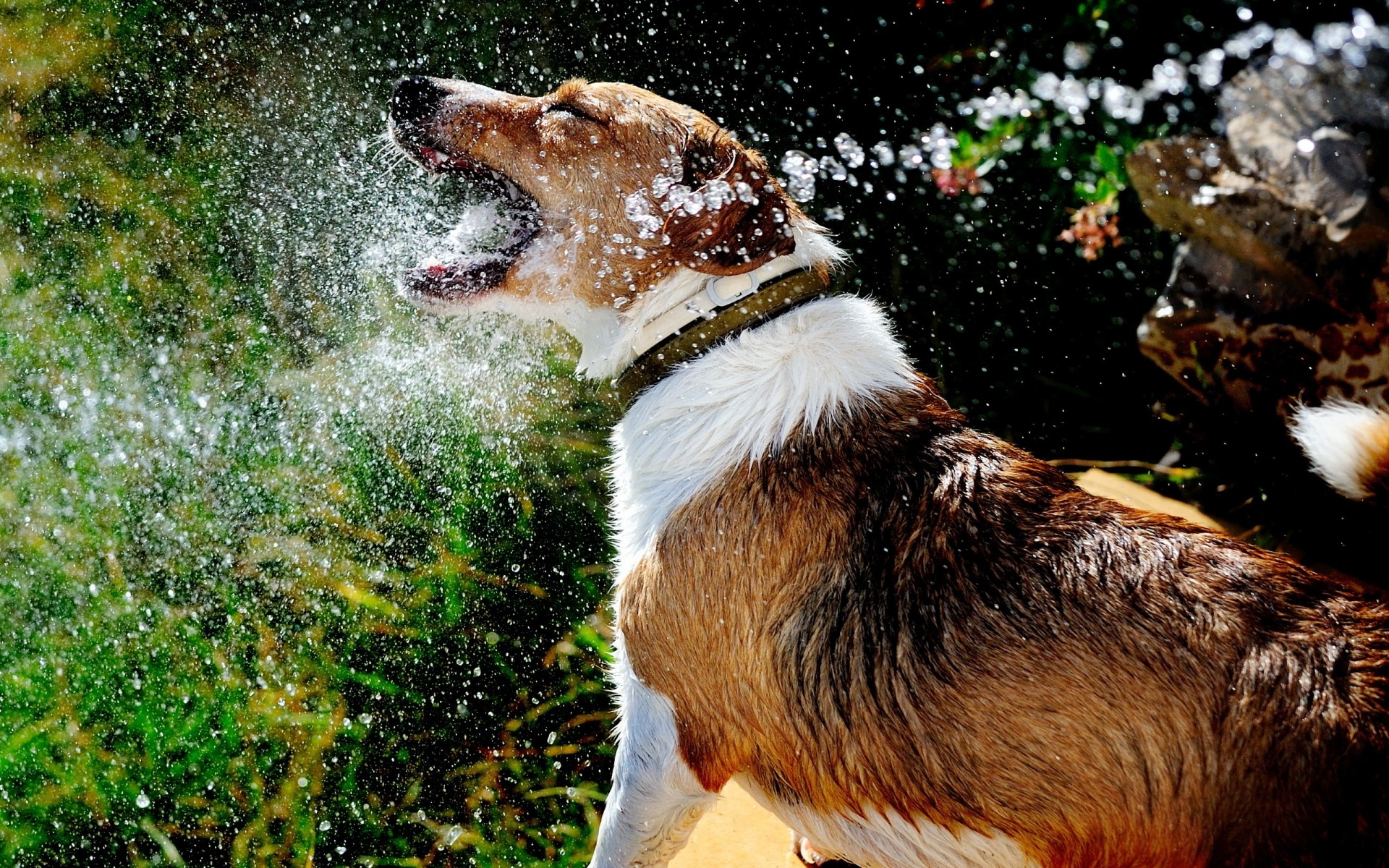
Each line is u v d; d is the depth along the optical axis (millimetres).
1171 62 1607
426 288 1255
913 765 1114
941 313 1774
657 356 1208
